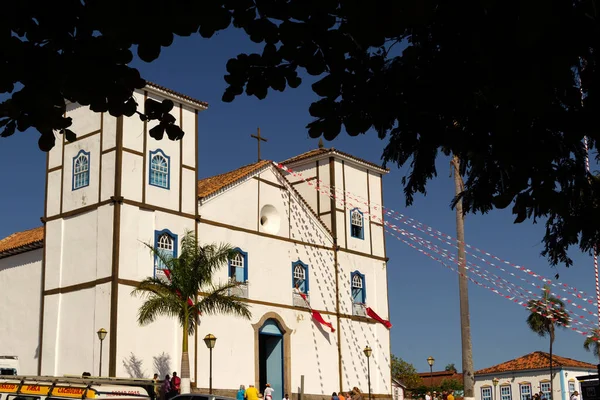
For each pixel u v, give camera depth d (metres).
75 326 33.31
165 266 34.16
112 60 6.52
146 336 32.84
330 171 45.06
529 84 5.97
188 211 35.69
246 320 37.41
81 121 35.31
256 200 39.66
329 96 7.25
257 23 6.66
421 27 6.75
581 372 63.84
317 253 42.72
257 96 7.21
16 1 6.10
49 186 36.00
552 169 7.78
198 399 22.59
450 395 51.41
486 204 8.34
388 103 7.38
